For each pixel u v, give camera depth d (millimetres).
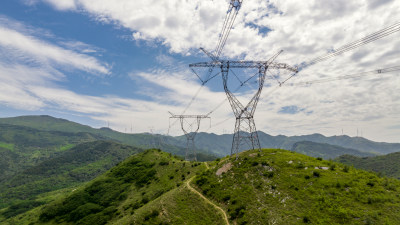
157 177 154750
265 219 56344
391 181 58812
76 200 154125
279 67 85812
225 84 90250
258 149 101625
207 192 81562
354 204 51531
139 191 145625
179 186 101438
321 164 76125
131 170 184500
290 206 57719
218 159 146375
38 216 154250
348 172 67938
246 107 94438
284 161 81312
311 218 50875
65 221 133875
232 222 62562
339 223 47219
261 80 89000
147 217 73188
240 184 77625
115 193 152500
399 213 45656
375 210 48125
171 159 188375
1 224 175750
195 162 160250
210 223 65438
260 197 66625
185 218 70000
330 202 54031
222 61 86062
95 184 173750
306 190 61875
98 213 126625
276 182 70188
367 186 57281
